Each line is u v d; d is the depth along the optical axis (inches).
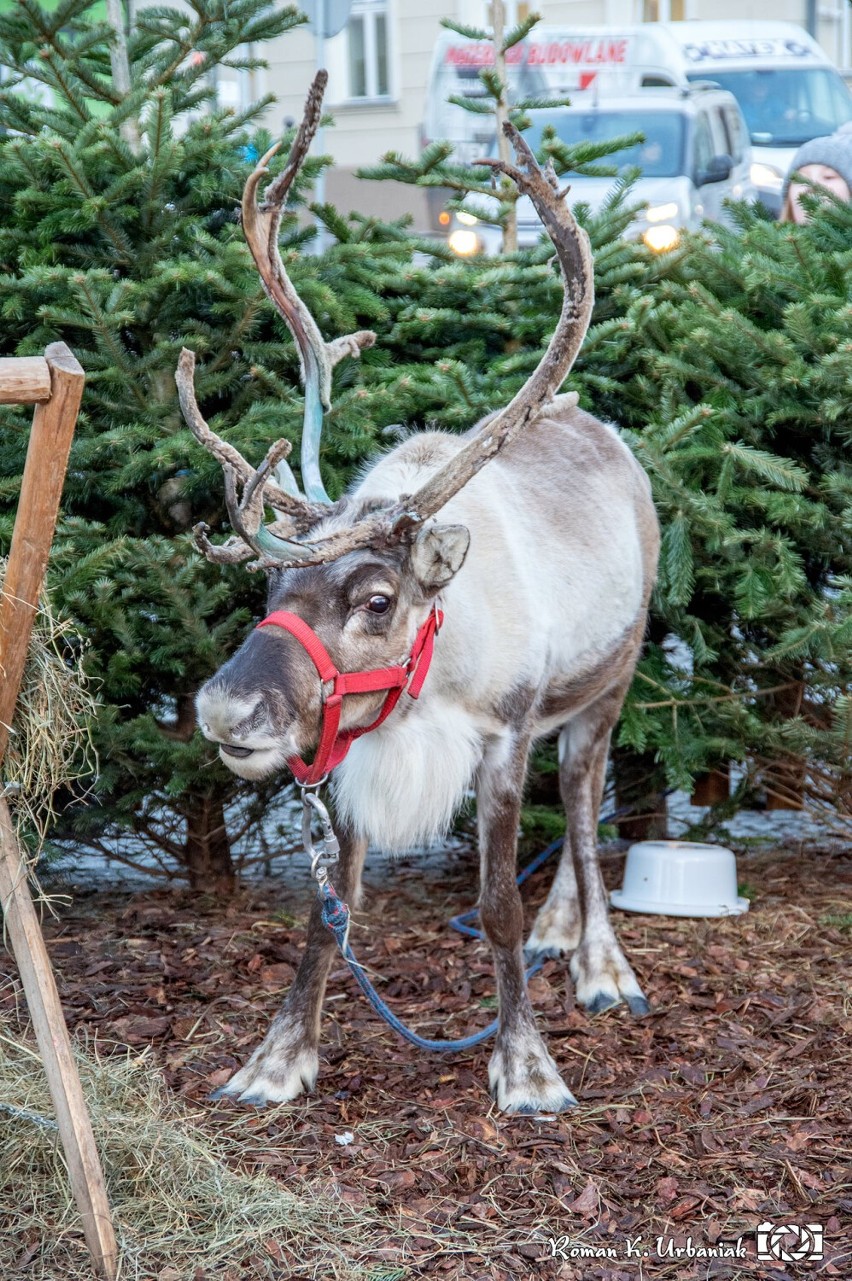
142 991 176.4
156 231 201.3
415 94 682.8
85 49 203.5
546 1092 149.1
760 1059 158.7
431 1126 145.3
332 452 199.6
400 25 677.9
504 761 154.3
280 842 230.1
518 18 691.4
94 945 192.1
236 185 206.5
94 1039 159.8
